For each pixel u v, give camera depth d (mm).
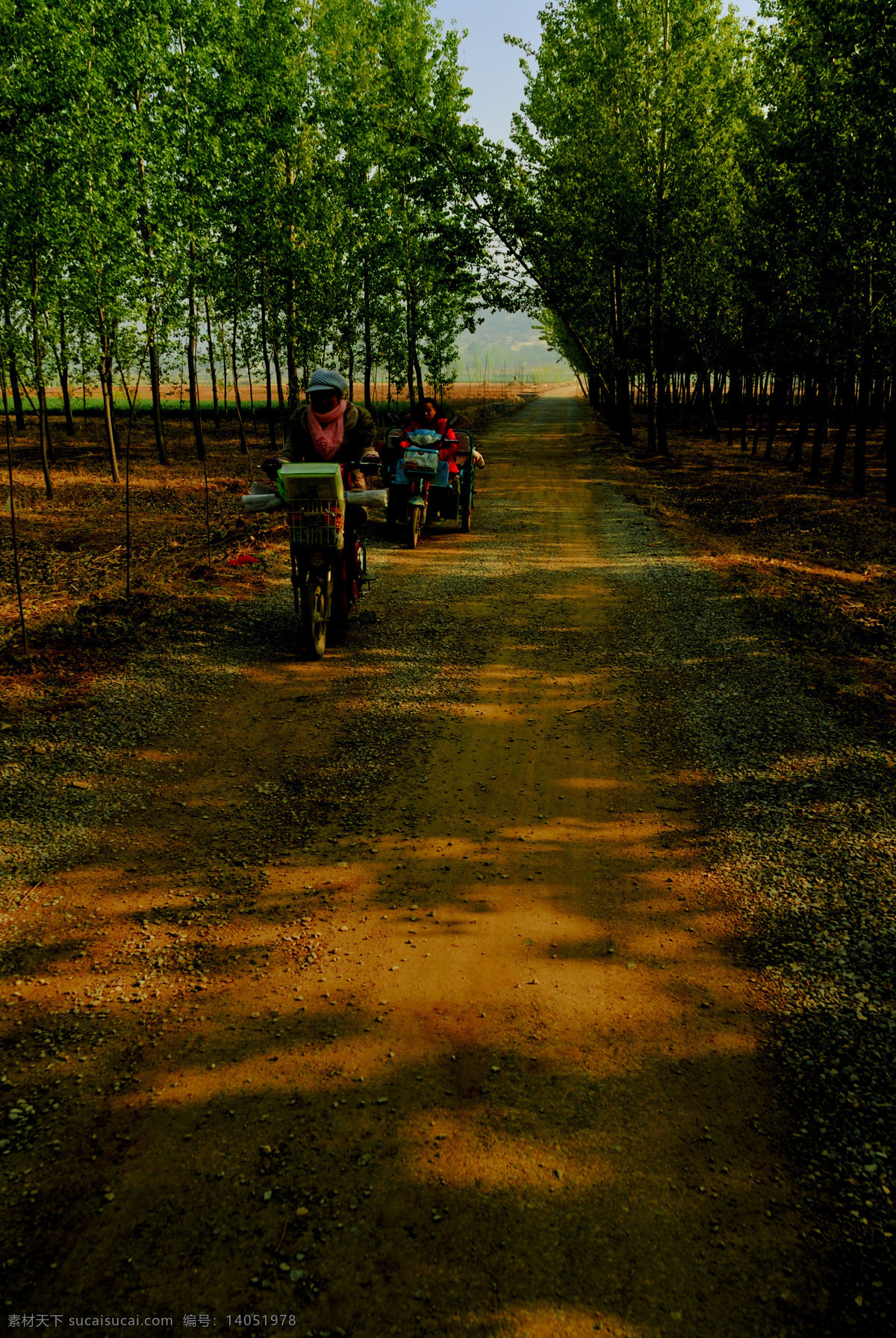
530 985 3307
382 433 25734
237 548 12094
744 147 21797
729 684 6531
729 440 31609
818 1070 2873
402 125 25172
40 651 7156
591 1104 2744
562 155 25719
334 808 4699
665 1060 2932
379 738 5641
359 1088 2797
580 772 5152
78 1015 3117
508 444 30797
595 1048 2986
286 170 25141
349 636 7883
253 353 27922
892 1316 2086
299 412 7207
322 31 25578
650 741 5578
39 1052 2936
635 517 14938
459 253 26250
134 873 4027
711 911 3771
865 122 14984
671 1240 2287
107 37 16781
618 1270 2207
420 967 3410
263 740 5574
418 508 12172
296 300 25719
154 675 6680
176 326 20312
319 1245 2266
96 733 5523
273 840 4355
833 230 16641
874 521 15242
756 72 18781
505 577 10297
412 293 30953
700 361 34812
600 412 49625
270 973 3357
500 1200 2402
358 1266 2211
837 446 20562
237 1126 2645
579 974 3375
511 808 4734
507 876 4062
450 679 6770
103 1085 2799
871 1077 2830
